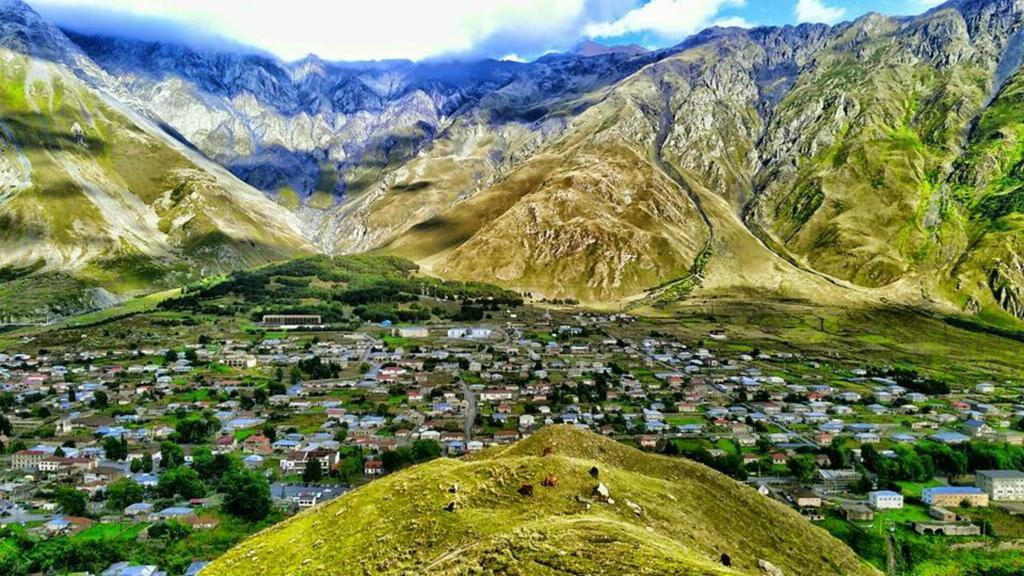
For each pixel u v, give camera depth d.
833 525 175.00
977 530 172.38
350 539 87.38
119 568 143.75
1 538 157.38
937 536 170.75
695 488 122.56
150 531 162.00
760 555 107.06
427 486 97.25
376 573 76.69
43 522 169.00
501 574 68.56
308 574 80.88
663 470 131.50
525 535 76.12
